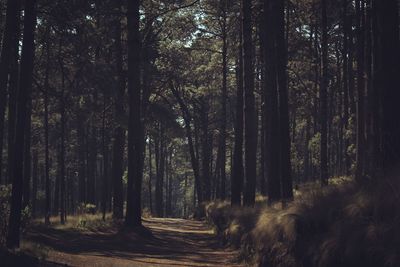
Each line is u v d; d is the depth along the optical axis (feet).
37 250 44.78
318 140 127.44
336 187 37.83
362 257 25.98
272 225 40.98
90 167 148.87
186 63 140.87
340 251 27.96
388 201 27.12
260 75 132.26
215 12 116.16
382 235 25.48
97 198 212.43
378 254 24.88
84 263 45.39
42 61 92.58
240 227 60.34
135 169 77.77
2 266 35.70
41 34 84.33
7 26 62.59
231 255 55.57
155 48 112.16
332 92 140.56
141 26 108.78
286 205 44.09
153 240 72.79
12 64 78.07
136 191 77.56
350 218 29.35
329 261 28.43
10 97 78.48
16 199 42.96
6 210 45.32
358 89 84.43
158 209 225.76
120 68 96.58
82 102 99.30
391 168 32.99
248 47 77.20
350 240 27.17
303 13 108.47
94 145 139.95
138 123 78.13
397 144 36.24
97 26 87.45
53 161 191.52
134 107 77.77
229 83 152.66
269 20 72.49
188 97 170.81
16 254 38.11
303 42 114.93
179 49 127.34
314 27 125.80
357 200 30.30
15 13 62.44
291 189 57.98
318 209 34.99
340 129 139.85
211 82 151.53
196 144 190.70
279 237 38.29
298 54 117.29
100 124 106.73
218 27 125.59
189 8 115.55
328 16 112.98
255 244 45.93
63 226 77.66
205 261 52.90
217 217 89.71
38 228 68.44
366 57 79.05
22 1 70.28
